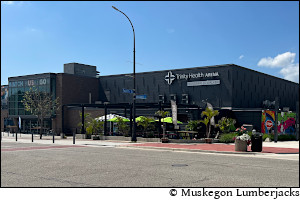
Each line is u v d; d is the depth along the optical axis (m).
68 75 46.69
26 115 48.66
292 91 58.38
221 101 40.84
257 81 46.25
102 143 26.81
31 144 27.06
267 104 48.03
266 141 30.14
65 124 45.78
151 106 34.25
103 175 10.92
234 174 11.16
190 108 36.84
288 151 19.17
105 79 51.31
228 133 29.84
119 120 32.78
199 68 42.91
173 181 9.84
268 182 9.77
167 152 19.72
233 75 40.53
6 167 12.90
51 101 45.12
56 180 10.02
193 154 18.47
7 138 36.81
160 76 46.19
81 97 48.59
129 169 12.30
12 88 50.72
